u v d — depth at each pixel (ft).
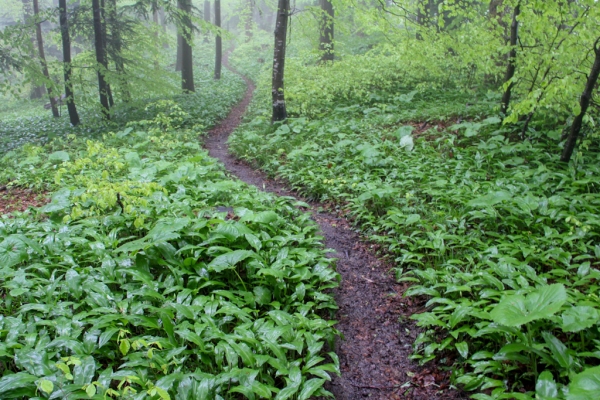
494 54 32.01
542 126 30.30
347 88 47.50
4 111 89.51
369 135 32.65
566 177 22.41
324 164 28.63
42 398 8.25
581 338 10.73
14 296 12.28
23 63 42.16
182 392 9.09
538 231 17.78
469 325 12.26
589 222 17.07
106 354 10.34
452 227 18.48
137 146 34.60
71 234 16.40
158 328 11.22
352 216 21.86
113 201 16.81
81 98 49.47
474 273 14.57
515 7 28.14
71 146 39.14
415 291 14.08
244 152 35.45
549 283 14.32
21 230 16.96
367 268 17.35
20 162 33.01
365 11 38.78
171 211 18.56
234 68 110.32
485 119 30.89
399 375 11.71
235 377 9.66
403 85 48.16
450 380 11.00
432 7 63.00
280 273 13.76
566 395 7.32
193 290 12.96
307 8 43.45
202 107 56.29
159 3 52.01
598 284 13.92
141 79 51.67
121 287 12.92
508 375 10.50
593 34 24.08
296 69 55.98
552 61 26.55
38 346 10.00
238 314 12.07
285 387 9.82
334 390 11.22
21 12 102.17
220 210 21.15
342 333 13.47
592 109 27.37
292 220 20.36
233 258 13.84
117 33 51.29
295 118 41.65
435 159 27.02
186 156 32.01
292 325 12.14
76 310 12.08
